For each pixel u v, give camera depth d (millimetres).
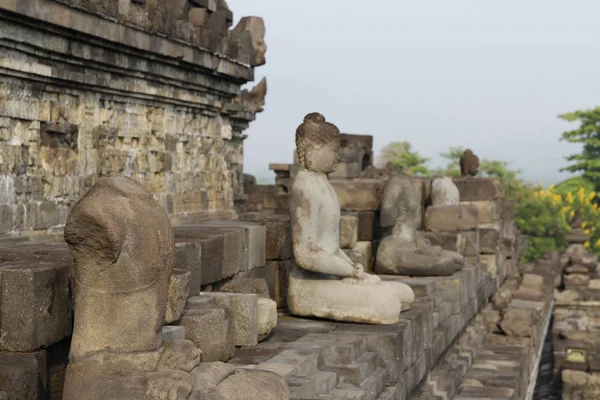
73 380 6340
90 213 6230
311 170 11656
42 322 6637
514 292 27406
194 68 19141
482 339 21125
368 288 11516
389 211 15930
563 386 30234
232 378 6672
